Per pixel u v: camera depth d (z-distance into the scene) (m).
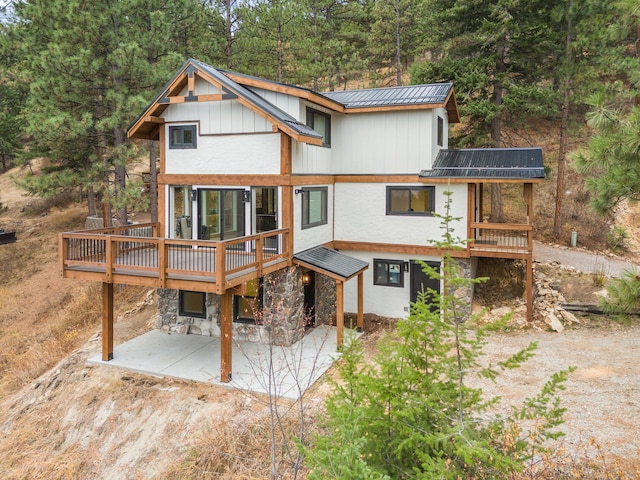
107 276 11.55
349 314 16.42
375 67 33.44
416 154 15.12
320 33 31.11
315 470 4.36
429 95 15.36
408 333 5.45
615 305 7.06
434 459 4.99
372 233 15.87
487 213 23.27
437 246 5.59
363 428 5.13
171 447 9.33
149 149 21.30
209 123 13.66
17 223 29.66
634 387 9.60
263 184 13.16
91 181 18.73
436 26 21.80
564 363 11.00
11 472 10.03
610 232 20.91
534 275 16.33
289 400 9.94
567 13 18.47
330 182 15.95
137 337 14.23
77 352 13.47
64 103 18.05
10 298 21.03
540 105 18.31
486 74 19.73
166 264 10.95
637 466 7.02
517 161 14.87
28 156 21.27
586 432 8.03
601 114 7.00
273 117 12.31
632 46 19.06
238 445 8.70
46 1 17.27
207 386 10.94
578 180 24.14
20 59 20.22
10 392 13.50
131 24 18.44
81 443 10.29
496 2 18.61
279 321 13.02
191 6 20.06
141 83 18.52
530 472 5.97
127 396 11.00
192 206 14.17
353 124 15.87
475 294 16.06
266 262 12.39
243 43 24.31
